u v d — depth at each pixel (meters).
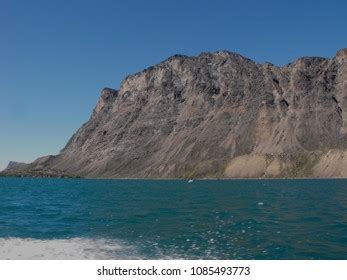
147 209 70.06
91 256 30.11
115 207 75.56
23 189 171.50
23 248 32.94
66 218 56.91
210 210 66.81
